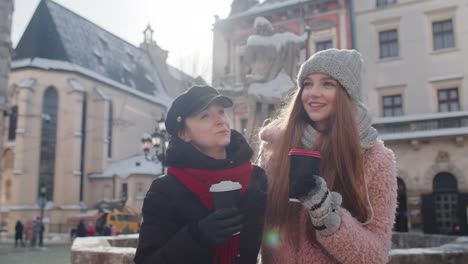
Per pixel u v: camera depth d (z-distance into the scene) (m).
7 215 39.56
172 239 1.46
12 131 41.66
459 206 22.33
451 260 3.54
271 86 8.40
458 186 22.53
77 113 41.88
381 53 26.47
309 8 28.52
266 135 2.10
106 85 46.59
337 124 1.82
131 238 5.93
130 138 49.44
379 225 1.68
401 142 24.00
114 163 46.47
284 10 29.16
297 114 2.00
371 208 1.68
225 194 1.45
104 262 3.57
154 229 1.56
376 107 25.91
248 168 1.71
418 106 24.92
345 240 1.52
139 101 51.34
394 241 7.70
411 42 25.62
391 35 26.33
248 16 30.38
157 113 53.62
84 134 43.88
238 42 31.05
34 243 27.20
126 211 34.62
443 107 24.48
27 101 40.59
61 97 42.22
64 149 41.50
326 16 28.12
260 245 1.75
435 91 24.67
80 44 47.38
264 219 1.85
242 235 1.66
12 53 25.11
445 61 24.66
